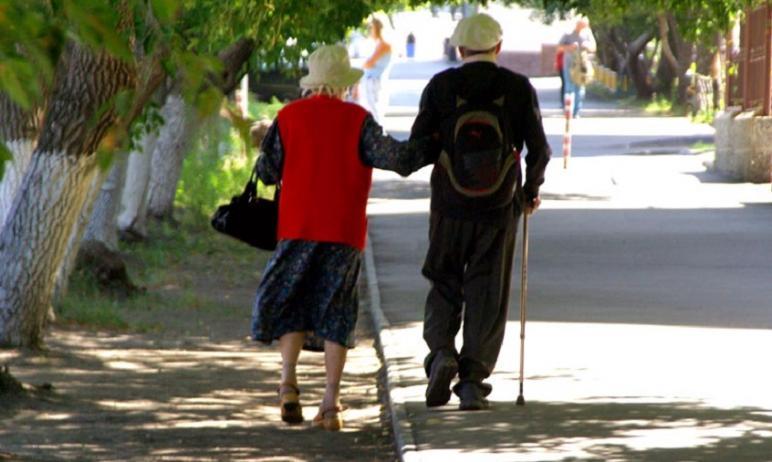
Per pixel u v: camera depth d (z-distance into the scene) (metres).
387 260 61.75
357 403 34.28
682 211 78.88
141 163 71.19
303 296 29.05
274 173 29.00
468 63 27.42
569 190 91.81
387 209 84.12
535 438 26.28
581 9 49.97
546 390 31.27
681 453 24.88
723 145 98.94
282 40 45.84
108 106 11.20
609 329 41.09
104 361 41.00
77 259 54.97
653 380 32.66
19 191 40.44
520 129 27.55
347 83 28.75
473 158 26.95
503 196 27.30
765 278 53.66
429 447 25.75
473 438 26.42
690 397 30.52
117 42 9.52
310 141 28.34
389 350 38.75
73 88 36.97
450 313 27.97
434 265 28.02
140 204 71.81
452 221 27.44
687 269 56.47
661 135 130.00
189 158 83.00
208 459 27.94
